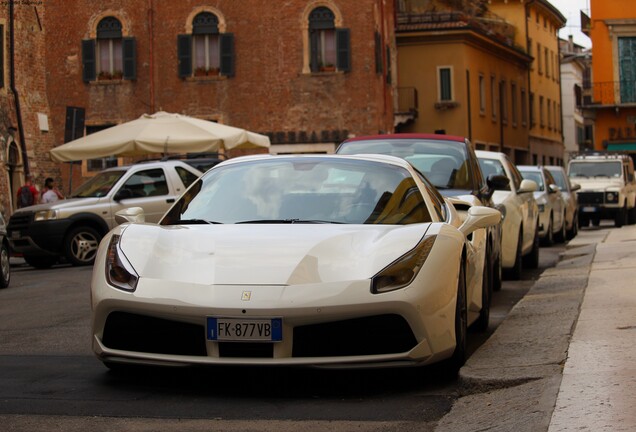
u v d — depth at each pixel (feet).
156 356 19.06
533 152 215.51
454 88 160.04
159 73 132.57
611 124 177.88
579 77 308.81
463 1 185.26
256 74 131.44
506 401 17.80
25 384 20.71
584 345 21.75
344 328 18.54
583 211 110.52
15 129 95.04
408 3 174.50
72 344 26.91
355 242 20.03
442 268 19.66
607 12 174.91
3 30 94.27
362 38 130.21
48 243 63.67
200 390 19.90
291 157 24.70
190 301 18.58
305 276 18.80
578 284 37.32
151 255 20.02
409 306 18.66
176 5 132.16
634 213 117.29
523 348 22.61
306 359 18.38
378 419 17.39
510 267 44.01
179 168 68.28
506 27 201.16
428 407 18.29
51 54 134.00
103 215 65.26
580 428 14.83
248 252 19.57
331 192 22.80
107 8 132.87
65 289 46.44
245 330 18.33
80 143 80.48
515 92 198.49
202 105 132.05
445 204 24.99
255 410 18.15
